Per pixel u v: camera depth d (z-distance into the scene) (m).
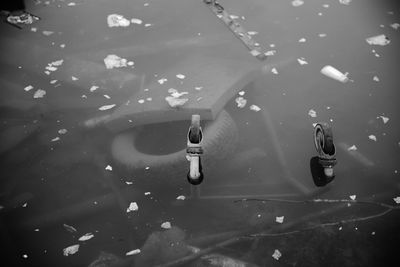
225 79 1.72
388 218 1.38
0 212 1.45
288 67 1.91
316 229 1.36
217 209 1.43
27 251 1.35
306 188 1.47
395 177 1.49
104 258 1.31
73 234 1.39
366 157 1.55
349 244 1.32
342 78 1.82
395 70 1.87
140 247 1.34
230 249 1.32
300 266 1.28
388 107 1.72
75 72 1.89
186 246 1.32
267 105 1.75
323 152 1.46
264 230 1.36
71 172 1.57
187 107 1.60
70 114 1.76
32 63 1.96
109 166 1.57
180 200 1.45
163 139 1.70
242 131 1.66
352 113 1.71
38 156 1.62
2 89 1.85
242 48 2.00
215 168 1.52
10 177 1.55
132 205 1.45
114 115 1.67
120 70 1.92
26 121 1.72
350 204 1.42
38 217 1.43
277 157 1.56
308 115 1.71
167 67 1.93
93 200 1.46
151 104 1.66
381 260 1.28
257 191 1.47
